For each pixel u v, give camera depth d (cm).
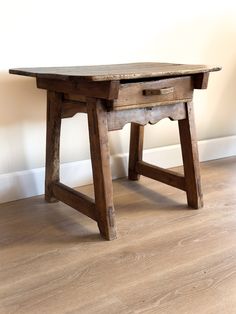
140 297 88
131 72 108
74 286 92
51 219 130
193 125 131
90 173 165
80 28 147
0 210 138
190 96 127
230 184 163
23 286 92
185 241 114
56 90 127
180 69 117
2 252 109
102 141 110
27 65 140
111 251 108
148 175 158
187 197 140
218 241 113
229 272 97
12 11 133
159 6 164
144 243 113
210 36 183
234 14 188
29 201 147
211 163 196
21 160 148
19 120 144
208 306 84
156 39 168
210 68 123
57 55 145
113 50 157
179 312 82
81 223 127
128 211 136
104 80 99
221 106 199
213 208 138
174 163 190
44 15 139
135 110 116
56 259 105
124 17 156
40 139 151
